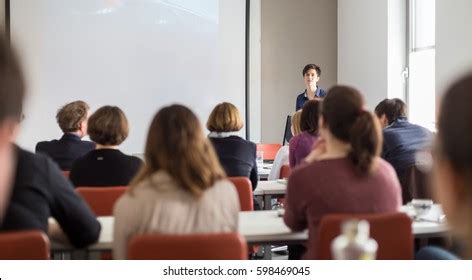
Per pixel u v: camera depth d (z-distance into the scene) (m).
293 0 6.93
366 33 6.29
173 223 1.74
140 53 6.18
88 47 6.05
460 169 0.57
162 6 6.23
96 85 6.08
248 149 3.44
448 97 0.59
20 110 0.76
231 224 1.83
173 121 1.78
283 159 4.07
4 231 1.67
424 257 1.35
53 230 2.15
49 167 1.80
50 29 5.95
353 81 6.63
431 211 2.51
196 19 6.32
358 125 2.00
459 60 4.68
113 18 6.10
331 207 1.99
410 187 3.37
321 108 2.11
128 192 1.78
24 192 1.71
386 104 3.76
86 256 2.08
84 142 3.60
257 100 6.73
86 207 1.91
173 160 1.75
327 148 2.11
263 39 6.89
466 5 4.58
